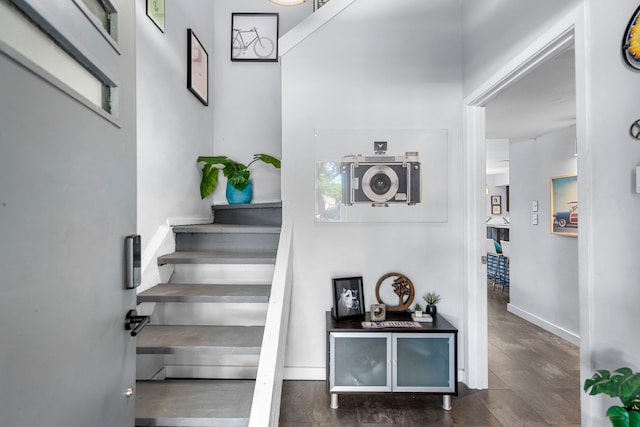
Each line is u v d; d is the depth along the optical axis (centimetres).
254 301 167
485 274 217
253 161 286
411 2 225
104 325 84
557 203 312
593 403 118
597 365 117
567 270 300
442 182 223
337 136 223
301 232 223
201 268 209
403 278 218
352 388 190
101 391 82
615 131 110
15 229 55
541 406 193
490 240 552
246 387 146
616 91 109
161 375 194
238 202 276
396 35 224
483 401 198
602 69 115
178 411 128
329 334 191
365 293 223
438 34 224
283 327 157
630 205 105
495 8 182
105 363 84
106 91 89
